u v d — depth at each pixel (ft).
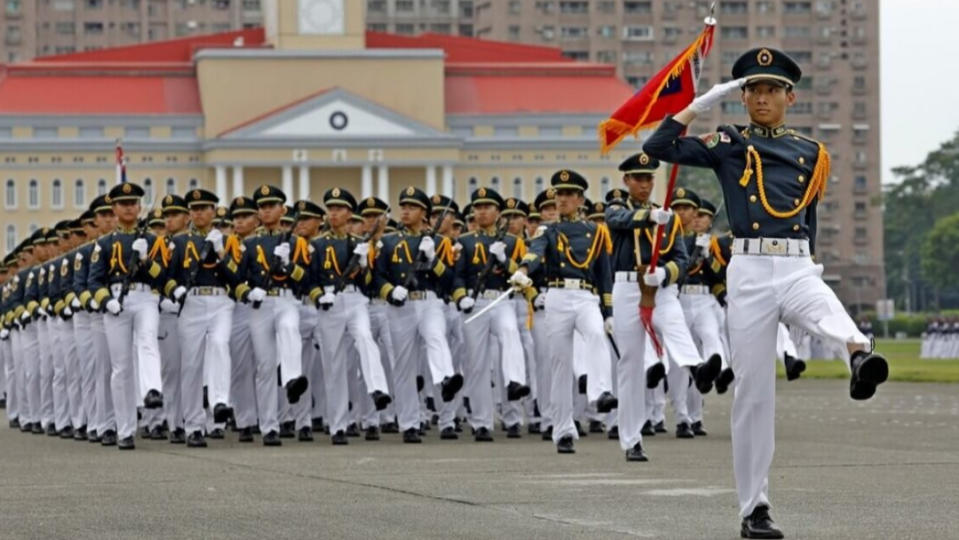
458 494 75.46
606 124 72.28
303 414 116.47
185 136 549.95
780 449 99.35
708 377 97.25
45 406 136.46
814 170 61.82
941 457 92.99
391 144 543.80
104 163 545.85
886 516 66.13
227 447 111.04
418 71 557.74
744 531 61.26
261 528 65.21
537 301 111.96
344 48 562.66
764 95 62.08
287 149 541.34
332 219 113.09
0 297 168.96
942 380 213.46
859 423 126.93
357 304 113.09
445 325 115.24
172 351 116.06
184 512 70.38
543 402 114.11
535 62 586.86
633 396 92.99
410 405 114.62
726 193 62.08
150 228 115.24
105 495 77.41
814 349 344.90
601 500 72.43
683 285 117.50
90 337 118.62
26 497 76.79
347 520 67.05
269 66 554.87
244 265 111.65
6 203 542.57
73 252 122.31
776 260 61.16
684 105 72.18
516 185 557.33
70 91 552.41
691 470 86.69
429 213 118.11
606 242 94.68
